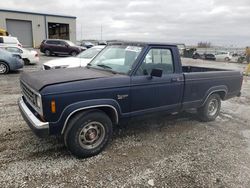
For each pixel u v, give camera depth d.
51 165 3.37
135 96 3.92
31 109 3.64
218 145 4.29
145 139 4.39
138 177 3.20
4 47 14.61
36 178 3.06
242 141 4.52
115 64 4.26
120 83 3.70
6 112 5.53
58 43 24.47
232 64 28.19
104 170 3.32
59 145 3.95
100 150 3.73
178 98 4.59
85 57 8.91
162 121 5.43
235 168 3.53
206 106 5.30
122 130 4.76
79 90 3.31
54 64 8.29
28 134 4.31
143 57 4.02
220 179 3.24
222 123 5.54
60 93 3.17
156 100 4.23
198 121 5.56
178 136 4.62
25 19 37.47
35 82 3.41
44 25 39.50
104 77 3.65
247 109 6.91
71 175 3.17
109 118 3.72
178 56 4.56
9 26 36.47
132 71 3.90
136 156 3.74
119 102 3.75
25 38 38.31
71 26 42.22
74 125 3.36
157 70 3.86
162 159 3.69
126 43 4.45
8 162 3.38
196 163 3.62
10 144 3.91
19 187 2.88
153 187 3.01
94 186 2.97
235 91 5.95
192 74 4.75
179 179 3.20
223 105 7.31
